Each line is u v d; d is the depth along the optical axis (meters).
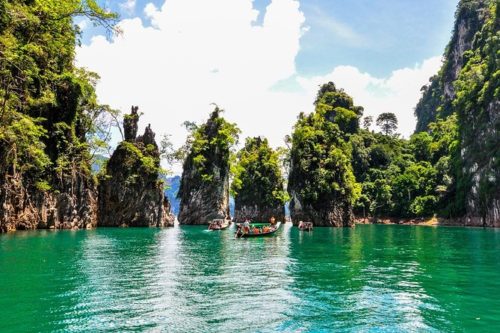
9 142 42.34
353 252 32.47
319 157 83.44
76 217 57.47
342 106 138.38
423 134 136.62
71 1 35.50
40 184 49.59
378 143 136.88
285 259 27.64
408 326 12.69
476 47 121.56
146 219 73.12
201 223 89.62
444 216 105.81
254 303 15.34
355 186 96.56
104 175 70.38
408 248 36.44
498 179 88.19
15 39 41.03
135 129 76.06
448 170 110.94
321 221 81.88
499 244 41.06
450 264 25.72
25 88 46.66
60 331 11.98
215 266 24.22
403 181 117.38
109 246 34.59
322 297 16.33
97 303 15.09
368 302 15.56
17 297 15.66
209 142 91.88
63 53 56.16
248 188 111.19
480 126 95.25
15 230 46.00
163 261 26.11
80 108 62.62
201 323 12.90
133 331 12.09
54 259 25.31
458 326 12.71
